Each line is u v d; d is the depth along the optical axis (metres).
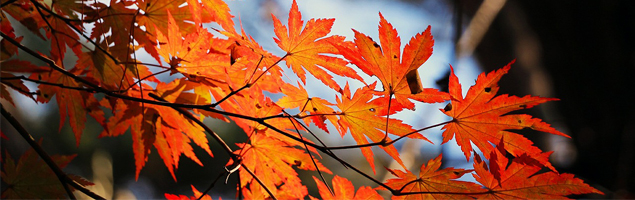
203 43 0.87
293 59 0.88
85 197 1.96
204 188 3.35
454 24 1.72
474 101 0.86
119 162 3.28
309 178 3.08
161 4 0.91
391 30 0.85
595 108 1.54
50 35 0.93
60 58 0.92
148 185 3.33
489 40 1.78
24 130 0.88
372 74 0.86
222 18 0.86
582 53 1.62
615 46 1.55
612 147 1.46
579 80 1.60
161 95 0.93
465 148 0.88
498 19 1.75
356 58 0.86
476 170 0.87
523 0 1.72
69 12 0.92
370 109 0.87
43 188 0.94
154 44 0.92
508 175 0.87
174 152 0.94
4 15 0.92
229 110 0.92
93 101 0.94
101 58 0.92
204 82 0.89
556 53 1.67
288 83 0.88
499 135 0.87
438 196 0.88
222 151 3.37
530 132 1.58
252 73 0.87
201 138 0.94
